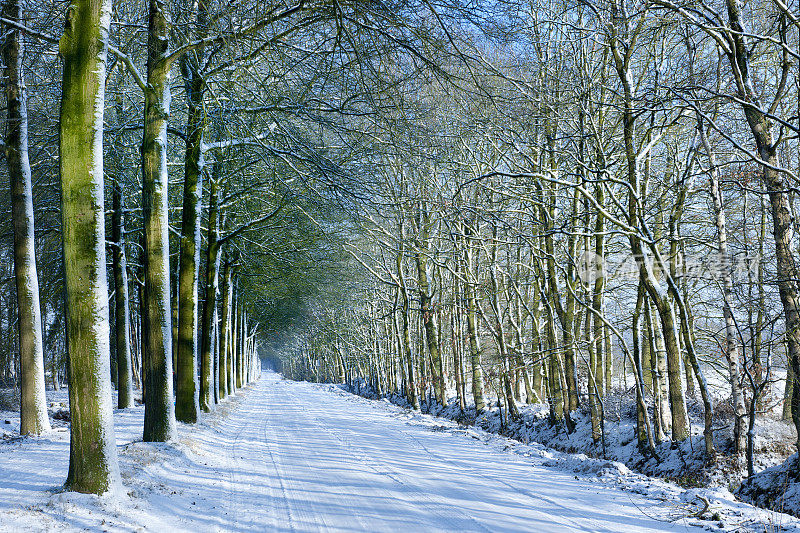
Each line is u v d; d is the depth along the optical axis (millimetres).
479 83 12000
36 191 20156
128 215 23469
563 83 16031
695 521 6867
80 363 7059
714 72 13250
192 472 9945
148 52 12523
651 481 9383
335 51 11312
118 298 23109
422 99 13930
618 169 17828
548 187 17641
